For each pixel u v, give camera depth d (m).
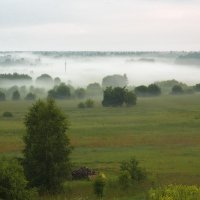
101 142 77.31
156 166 55.31
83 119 114.31
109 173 51.22
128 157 61.97
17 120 111.75
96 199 39.75
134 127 97.88
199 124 101.31
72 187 44.12
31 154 42.81
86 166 55.50
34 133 43.19
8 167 34.78
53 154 42.84
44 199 39.41
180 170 52.94
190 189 32.25
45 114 43.41
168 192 31.86
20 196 34.50
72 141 77.75
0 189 33.91
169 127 97.56
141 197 39.66
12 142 75.94
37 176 42.81
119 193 41.78
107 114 127.06
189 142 77.38
